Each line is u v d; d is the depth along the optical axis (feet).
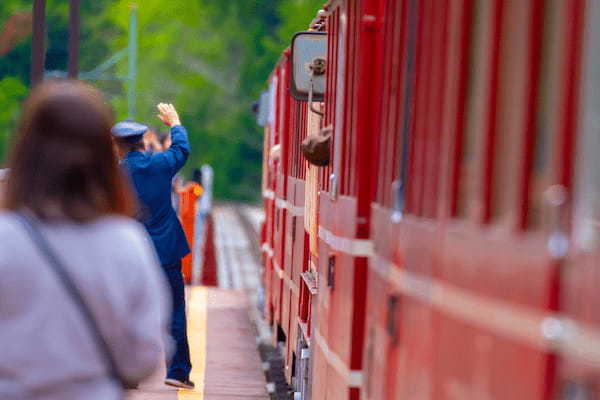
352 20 59.93
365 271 54.60
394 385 43.47
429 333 38.37
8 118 606.14
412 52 44.32
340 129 62.44
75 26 113.70
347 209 57.72
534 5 30.40
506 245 31.22
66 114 34.45
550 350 27.71
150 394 91.71
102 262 33.50
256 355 115.55
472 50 35.99
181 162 91.15
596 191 27.66
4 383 32.63
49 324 32.68
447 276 36.68
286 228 116.47
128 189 35.60
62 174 34.04
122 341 33.71
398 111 47.19
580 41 28.04
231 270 265.95
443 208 37.99
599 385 25.34
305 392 81.76
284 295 114.21
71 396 32.91
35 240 32.99
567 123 28.09
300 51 81.71
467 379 33.81
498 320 31.35
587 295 26.45
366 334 51.06
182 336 93.71
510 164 31.81
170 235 90.94
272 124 159.02
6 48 615.57
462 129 36.65
